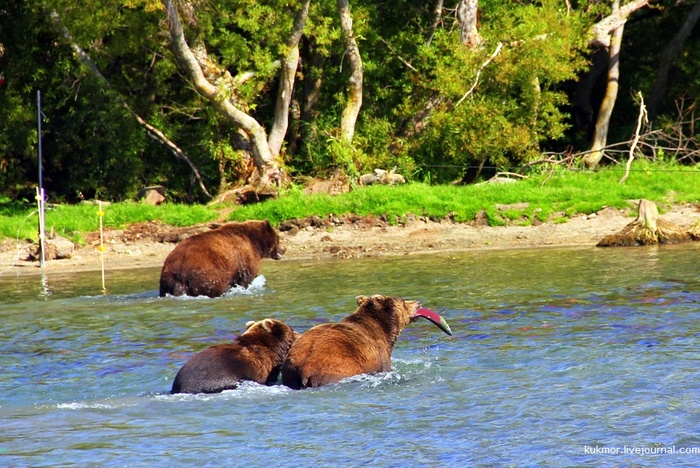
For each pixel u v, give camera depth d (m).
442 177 92.69
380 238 73.44
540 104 91.44
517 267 60.12
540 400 31.47
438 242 71.81
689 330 40.19
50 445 28.22
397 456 26.91
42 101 93.31
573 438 28.02
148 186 94.75
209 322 45.09
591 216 75.00
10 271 66.56
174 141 97.94
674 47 102.00
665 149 93.31
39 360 38.59
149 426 29.64
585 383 33.16
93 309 49.38
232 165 91.88
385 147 92.12
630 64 112.06
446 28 98.62
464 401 31.53
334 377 31.83
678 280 52.66
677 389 32.03
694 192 78.12
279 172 85.56
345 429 28.97
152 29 85.69
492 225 74.88
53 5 85.56
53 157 93.19
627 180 82.88
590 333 40.41
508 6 97.06
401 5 100.00
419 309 34.78
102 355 39.19
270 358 33.16
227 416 30.14
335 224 75.88
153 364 37.50
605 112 97.12
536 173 88.69
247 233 54.06
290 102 99.31
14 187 95.94
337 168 87.88
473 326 42.81
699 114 102.81
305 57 100.81
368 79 99.75
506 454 26.94
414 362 36.50
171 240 74.00
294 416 30.06
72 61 95.00
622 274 55.50
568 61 91.25
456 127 87.31
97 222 76.00
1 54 95.12
